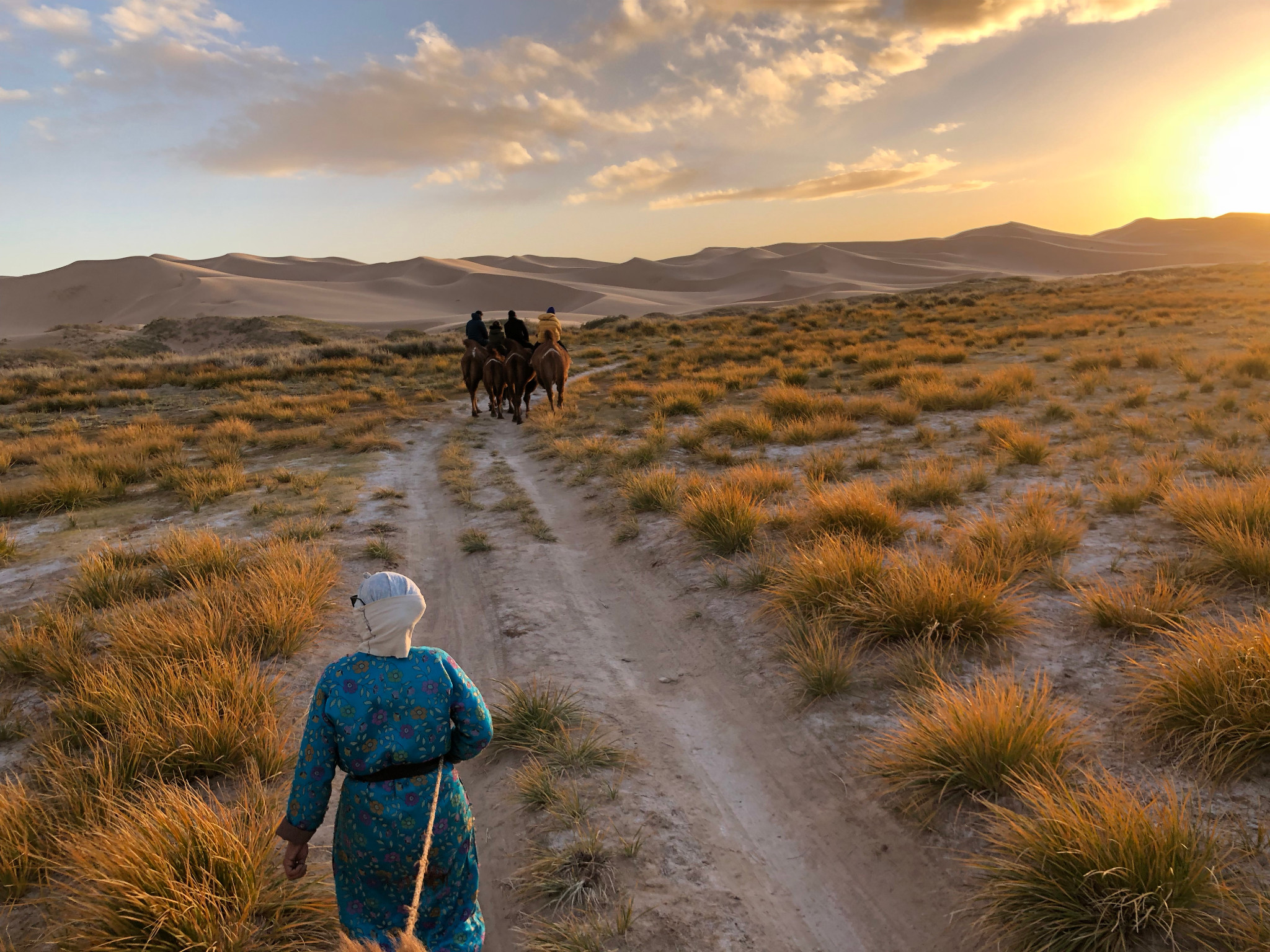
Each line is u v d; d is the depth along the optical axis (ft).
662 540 27.68
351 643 20.81
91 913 10.37
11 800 12.75
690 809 13.80
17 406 75.97
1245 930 9.17
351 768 8.37
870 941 10.82
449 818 8.80
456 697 8.70
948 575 18.66
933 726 13.46
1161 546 22.27
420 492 38.27
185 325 241.14
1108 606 17.69
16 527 34.30
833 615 19.06
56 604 23.80
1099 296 134.82
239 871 10.95
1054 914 9.95
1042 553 21.98
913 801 12.87
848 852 12.49
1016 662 16.74
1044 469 32.96
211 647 18.62
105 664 17.79
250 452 50.14
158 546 28.22
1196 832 10.60
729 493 27.61
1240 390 46.93
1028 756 12.61
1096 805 11.00
